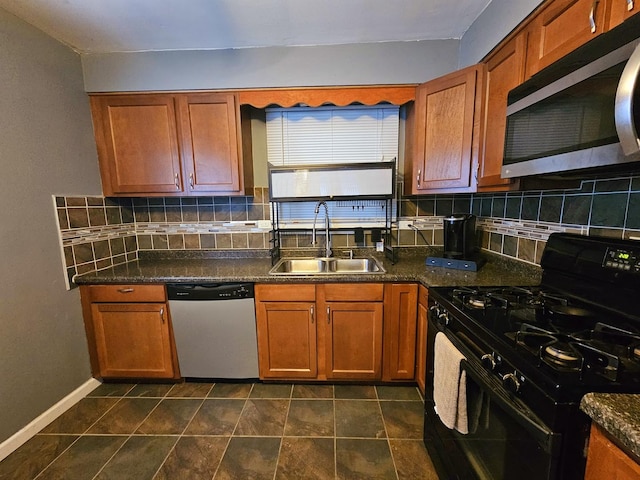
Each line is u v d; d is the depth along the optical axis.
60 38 1.70
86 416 1.68
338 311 1.80
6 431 1.43
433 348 1.30
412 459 1.37
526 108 1.00
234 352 1.88
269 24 1.60
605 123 0.71
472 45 1.63
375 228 2.26
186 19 1.54
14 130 1.48
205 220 2.32
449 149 1.71
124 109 1.94
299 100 1.89
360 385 1.93
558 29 1.05
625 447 0.52
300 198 2.02
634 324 0.93
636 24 0.62
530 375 0.70
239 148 1.95
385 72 1.82
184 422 1.62
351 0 1.42
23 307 1.52
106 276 1.84
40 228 1.61
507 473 0.79
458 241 1.86
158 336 1.89
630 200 1.04
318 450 1.43
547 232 1.46
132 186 2.02
